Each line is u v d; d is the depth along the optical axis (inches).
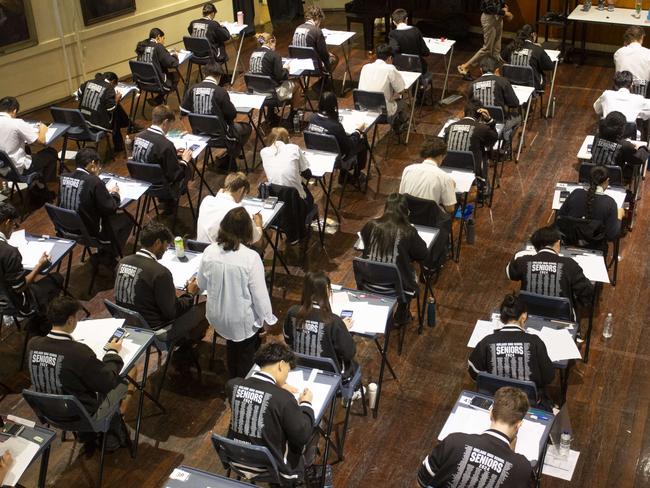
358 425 206.4
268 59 341.1
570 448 195.3
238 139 311.6
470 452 140.6
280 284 262.1
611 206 227.8
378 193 315.9
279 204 247.8
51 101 407.8
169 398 217.0
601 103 312.8
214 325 203.0
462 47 465.1
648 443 197.6
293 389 169.0
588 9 421.1
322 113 277.6
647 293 252.4
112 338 186.5
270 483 169.5
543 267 201.9
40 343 174.1
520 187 316.2
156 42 371.9
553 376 177.9
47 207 245.6
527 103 338.6
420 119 377.4
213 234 226.2
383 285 216.5
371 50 464.4
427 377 222.7
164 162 268.7
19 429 165.0
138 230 277.0
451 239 270.4
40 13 390.0
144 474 193.5
